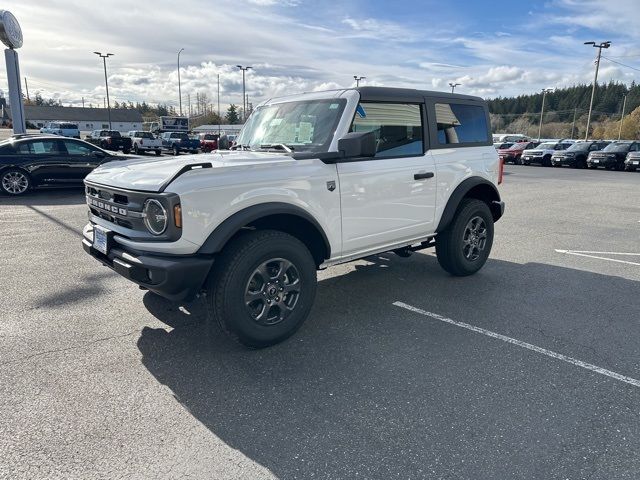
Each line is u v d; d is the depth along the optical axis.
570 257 6.30
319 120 4.00
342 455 2.38
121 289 4.82
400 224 4.38
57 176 11.90
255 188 3.31
